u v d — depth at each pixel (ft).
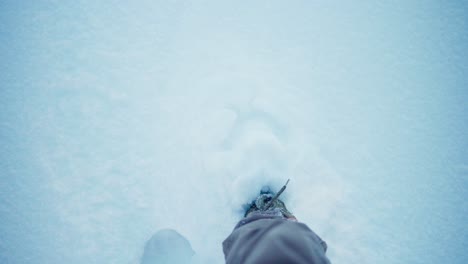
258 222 3.66
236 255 3.13
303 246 2.82
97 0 7.97
